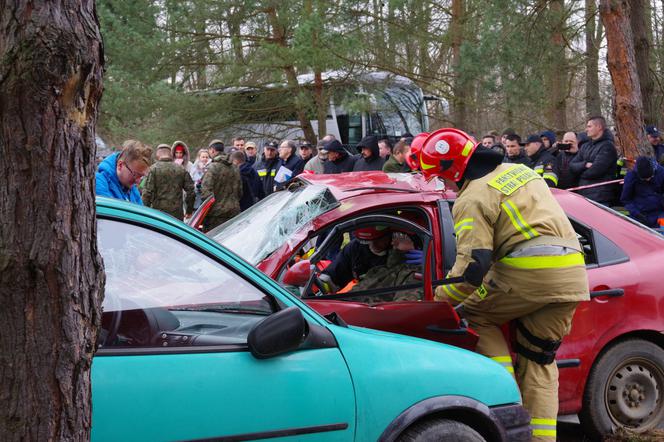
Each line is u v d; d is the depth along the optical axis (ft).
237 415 8.05
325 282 14.57
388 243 14.89
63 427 6.15
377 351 9.20
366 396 8.88
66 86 5.97
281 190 15.75
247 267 8.94
